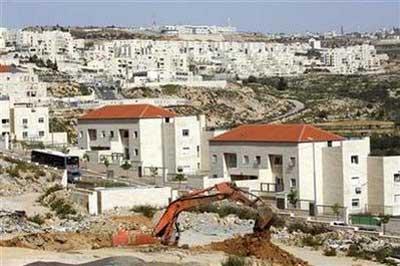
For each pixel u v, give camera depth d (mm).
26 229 83750
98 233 77438
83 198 101812
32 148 157125
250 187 114125
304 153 110938
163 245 72125
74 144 170375
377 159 108938
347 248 80438
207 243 77500
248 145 118188
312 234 89062
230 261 62594
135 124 140500
